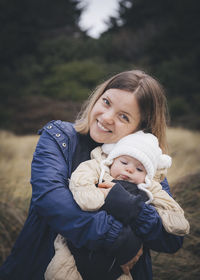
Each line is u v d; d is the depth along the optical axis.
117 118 1.46
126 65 20.64
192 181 3.33
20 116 11.67
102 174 1.43
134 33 23.91
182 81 18.09
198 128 12.54
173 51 21.16
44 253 1.40
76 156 1.48
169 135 7.85
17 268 1.43
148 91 1.46
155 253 2.54
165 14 24.73
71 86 15.84
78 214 1.25
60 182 1.33
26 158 5.90
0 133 9.37
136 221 1.29
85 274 1.32
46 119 11.34
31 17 22.75
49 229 1.41
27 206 3.41
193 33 21.30
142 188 1.44
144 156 1.44
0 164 5.23
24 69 19.19
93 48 22.62
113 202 1.28
